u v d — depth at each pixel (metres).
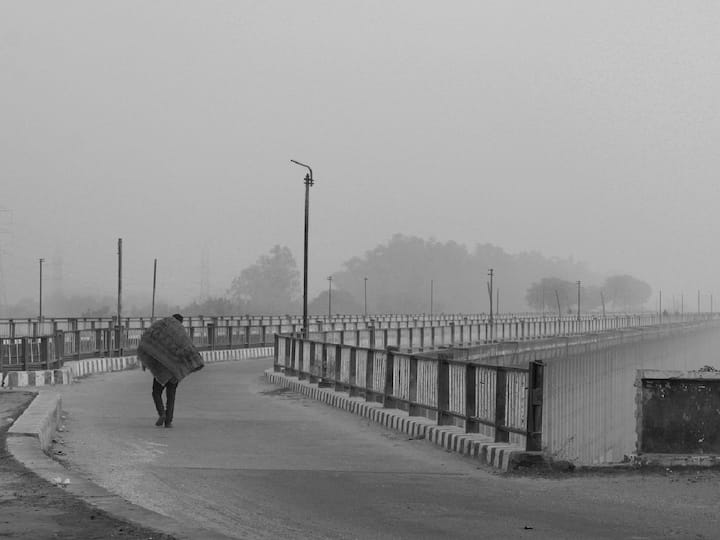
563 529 10.55
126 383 37.22
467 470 15.88
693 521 11.07
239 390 35.06
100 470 14.88
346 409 27.19
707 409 15.91
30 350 35.94
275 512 11.55
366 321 95.38
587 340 74.88
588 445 49.28
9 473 12.72
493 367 17.73
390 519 11.16
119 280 58.78
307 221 51.09
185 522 10.33
